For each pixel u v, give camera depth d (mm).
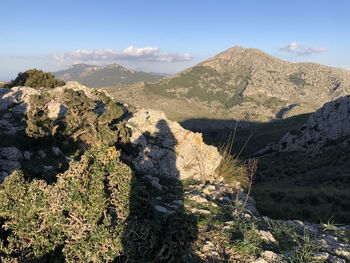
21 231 5957
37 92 24078
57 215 6000
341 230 10156
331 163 47594
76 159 14141
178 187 12555
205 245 7402
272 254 7270
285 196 15422
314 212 13211
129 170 6625
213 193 12297
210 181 13992
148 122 15586
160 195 10953
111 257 5590
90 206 5902
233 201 11008
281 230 8859
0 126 17359
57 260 5969
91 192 6035
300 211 13266
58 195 6086
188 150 14633
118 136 14211
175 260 5895
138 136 14711
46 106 19109
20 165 12422
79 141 16031
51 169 11852
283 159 60125
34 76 35281
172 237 5895
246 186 14891
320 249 8047
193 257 6859
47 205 6117
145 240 5707
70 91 21656
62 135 15523
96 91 27547
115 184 6410
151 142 14945
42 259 5902
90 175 6289
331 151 55562
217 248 7402
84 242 5660
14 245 5836
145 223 5918
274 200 15016
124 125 14945
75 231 5836
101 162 6551
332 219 12641
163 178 13469
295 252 7469
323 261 7211
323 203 15062
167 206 9797
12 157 13039
